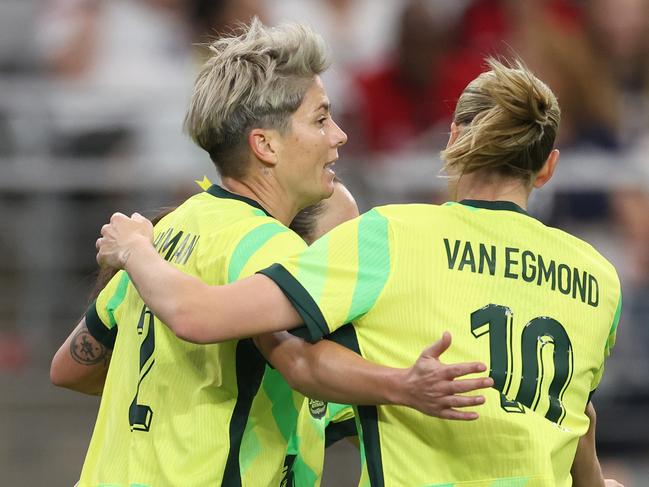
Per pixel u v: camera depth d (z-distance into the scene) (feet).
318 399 27.91
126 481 29.86
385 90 79.36
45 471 68.54
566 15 80.28
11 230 73.41
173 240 30.66
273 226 29.35
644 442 68.28
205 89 30.71
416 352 27.35
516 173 28.96
